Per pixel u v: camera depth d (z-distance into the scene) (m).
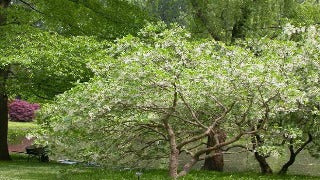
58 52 12.77
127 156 11.41
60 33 16.33
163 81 8.56
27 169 12.23
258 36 14.03
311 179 11.66
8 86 14.40
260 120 11.75
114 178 9.52
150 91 8.93
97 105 8.97
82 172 10.80
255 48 11.96
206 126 10.59
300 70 11.29
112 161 11.16
